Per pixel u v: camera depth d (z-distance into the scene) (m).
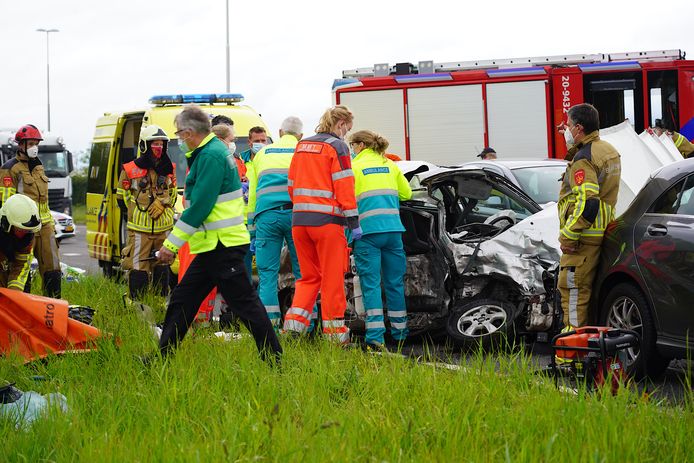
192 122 8.17
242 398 6.71
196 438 5.86
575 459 5.12
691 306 7.88
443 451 5.48
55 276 12.38
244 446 5.55
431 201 10.98
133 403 6.75
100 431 6.05
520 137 22.98
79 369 7.96
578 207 8.78
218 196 8.24
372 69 24.27
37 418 6.29
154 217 12.82
